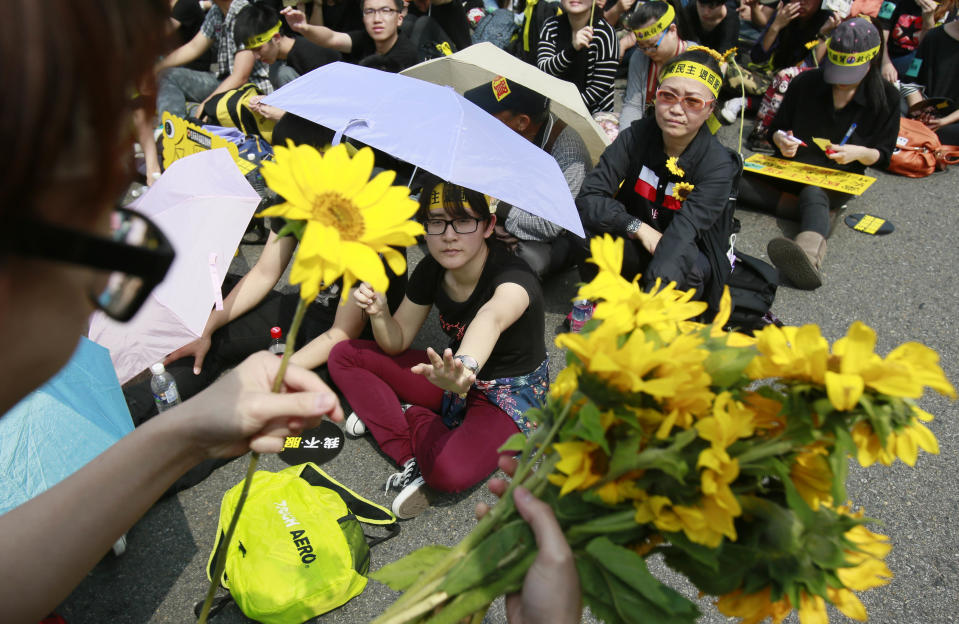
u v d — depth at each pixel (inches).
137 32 15.3
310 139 105.3
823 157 159.5
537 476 30.6
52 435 57.7
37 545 27.2
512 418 92.0
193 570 85.7
